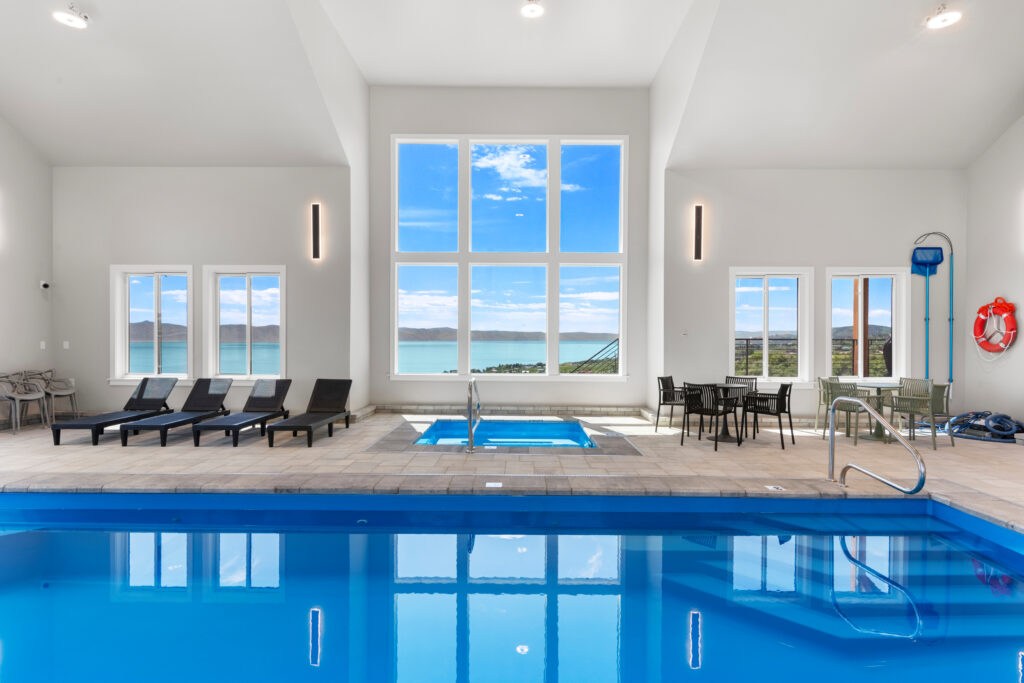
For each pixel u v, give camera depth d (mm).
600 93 8930
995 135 7508
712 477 4953
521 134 8922
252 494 4559
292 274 8312
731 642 2740
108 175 8453
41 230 8242
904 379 6840
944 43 6348
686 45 7098
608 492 4555
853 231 8156
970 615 3018
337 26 7398
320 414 7031
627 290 8961
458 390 9008
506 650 2670
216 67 6902
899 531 4328
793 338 8266
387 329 9031
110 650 2645
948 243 8102
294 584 3393
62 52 6715
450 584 3408
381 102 8930
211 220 8406
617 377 8969
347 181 8227
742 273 8156
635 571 3590
